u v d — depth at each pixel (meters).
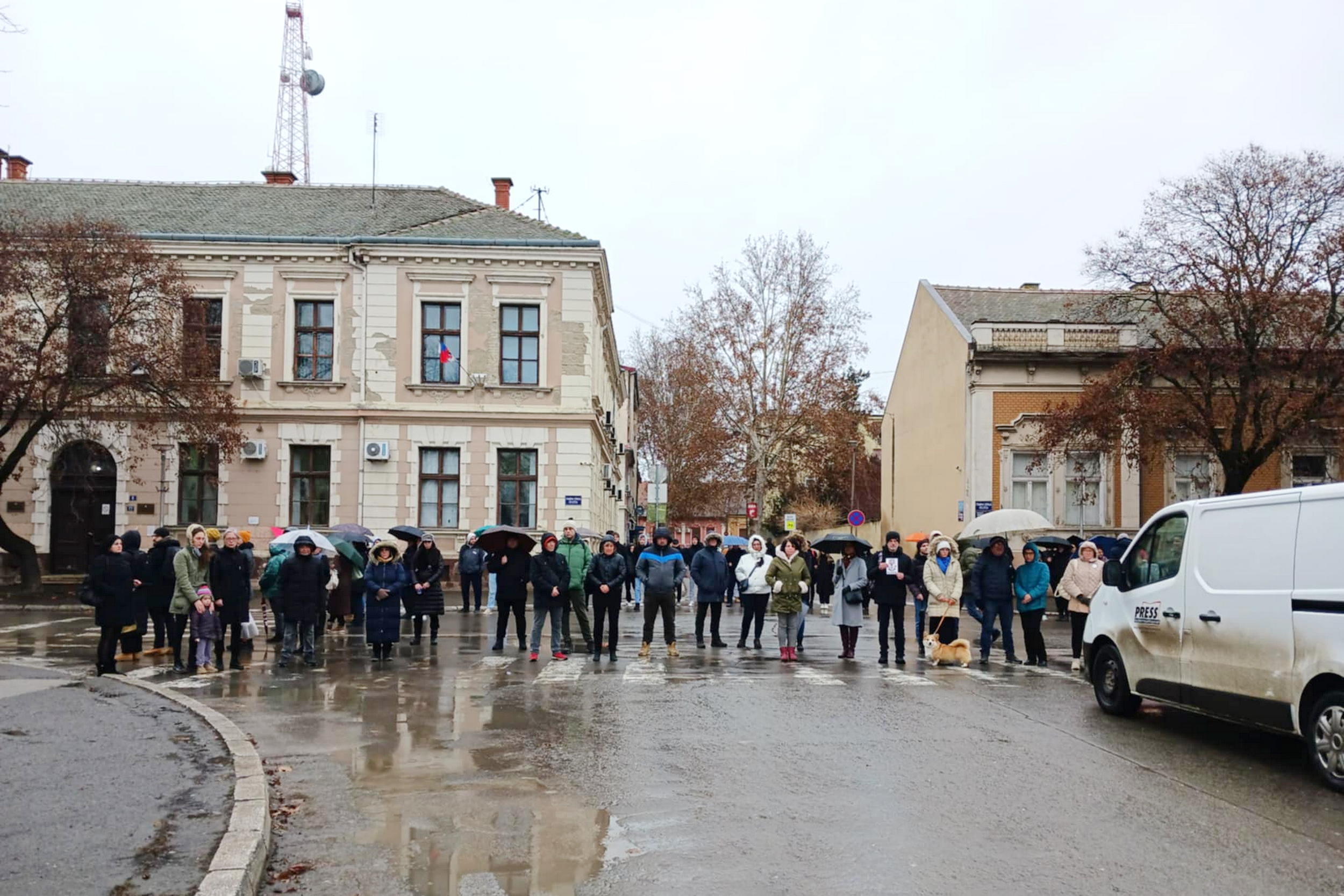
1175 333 32.03
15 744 8.72
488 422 32.62
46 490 32.31
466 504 32.47
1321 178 27.89
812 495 63.75
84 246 26.83
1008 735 9.78
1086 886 5.49
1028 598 15.85
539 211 44.44
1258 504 8.95
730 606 29.52
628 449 61.06
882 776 8.02
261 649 17.19
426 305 32.97
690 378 50.53
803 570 15.93
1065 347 35.44
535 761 8.52
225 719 9.86
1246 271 28.16
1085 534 34.66
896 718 10.70
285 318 32.75
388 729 9.99
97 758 8.14
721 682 13.38
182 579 14.27
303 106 51.75
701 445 48.41
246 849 5.70
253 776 7.47
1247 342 28.56
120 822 6.34
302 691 12.52
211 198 36.59
